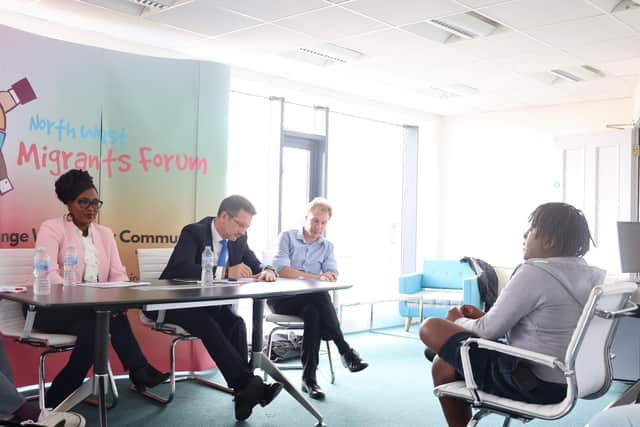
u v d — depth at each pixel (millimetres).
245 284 3291
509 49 5328
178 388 4180
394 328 7008
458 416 2439
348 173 7727
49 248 3412
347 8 4395
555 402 2141
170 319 3389
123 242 4488
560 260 2256
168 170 4633
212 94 4785
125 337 3389
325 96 6898
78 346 3051
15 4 4461
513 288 2221
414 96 7301
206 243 3719
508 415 2236
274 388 3238
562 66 5883
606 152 7004
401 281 6859
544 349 2182
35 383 4004
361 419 3562
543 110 7703
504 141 7988
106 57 4422
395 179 8328
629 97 7102
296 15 4570
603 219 7008
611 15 4422
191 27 4914
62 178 3570
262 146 6660
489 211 8062
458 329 2326
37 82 4102
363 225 7836
